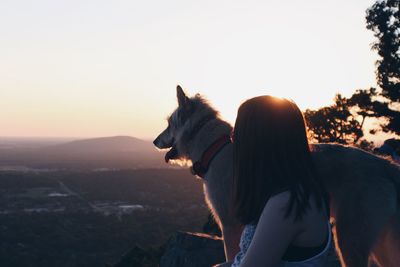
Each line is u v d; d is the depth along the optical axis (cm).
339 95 2494
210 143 459
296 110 203
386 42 2345
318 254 187
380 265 363
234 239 438
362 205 364
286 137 195
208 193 459
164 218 11638
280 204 182
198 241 754
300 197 184
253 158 196
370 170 375
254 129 197
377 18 2341
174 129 493
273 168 191
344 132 2509
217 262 705
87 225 11162
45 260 8100
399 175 372
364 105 2428
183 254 742
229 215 435
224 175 439
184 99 475
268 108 198
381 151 715
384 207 357
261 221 184
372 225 357
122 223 11012
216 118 472
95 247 9119
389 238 351
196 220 11444
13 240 9419
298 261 184
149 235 9838
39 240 9444
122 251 8831
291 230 181
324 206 197
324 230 192
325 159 391
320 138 2553
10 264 7844
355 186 371
